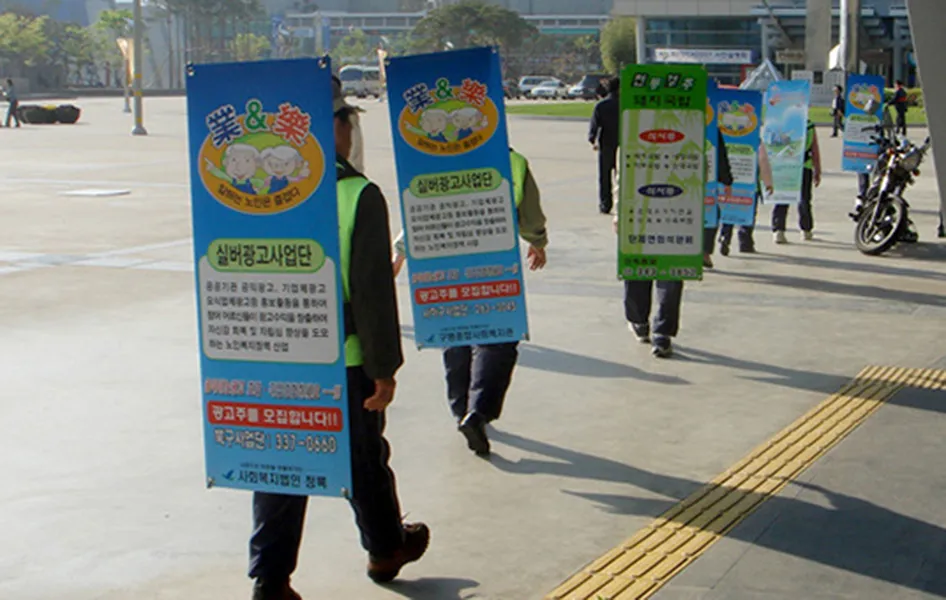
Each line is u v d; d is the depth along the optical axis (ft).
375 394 11.53
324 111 11.03
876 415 20.20
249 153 11.32
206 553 14.32
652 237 23.86
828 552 14.16
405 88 18.40
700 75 23.11
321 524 15.33
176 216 48.11
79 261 36.50
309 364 11.48
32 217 47.16
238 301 11.62
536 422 20.01
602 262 36.96
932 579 13.37
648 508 15.83
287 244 11.34
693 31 223.30
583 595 13.01
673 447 18.54
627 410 20.70
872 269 36.04
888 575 13.48
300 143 11.14
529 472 17.37
